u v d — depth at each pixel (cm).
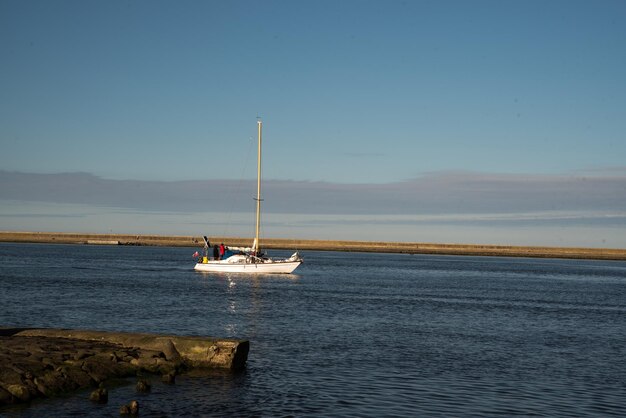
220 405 2156
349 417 2091
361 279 9288
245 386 2402
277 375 2602
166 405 2127
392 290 7425
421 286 8325
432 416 2145
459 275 11569
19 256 13575
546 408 2288
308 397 2302
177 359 2608
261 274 8769
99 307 4709
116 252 17712
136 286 6738
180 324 3969
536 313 5475
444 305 5862
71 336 2780
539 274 12975
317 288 7225
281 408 2155
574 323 4847
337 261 16362
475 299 6650
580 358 3288
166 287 6719
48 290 5934
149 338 2703
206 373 2562
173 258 14450
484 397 2409
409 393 2427
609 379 2780
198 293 6112
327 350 3219
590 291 8469
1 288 5984
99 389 2130
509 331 4262
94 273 8744
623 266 19275
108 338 2731
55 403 2072
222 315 4466
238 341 2652
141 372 2477
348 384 2519
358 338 3656
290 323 4169
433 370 2844
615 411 2272
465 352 3344
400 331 4028
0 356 2245
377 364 2919
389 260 18138
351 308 5219
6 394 2027
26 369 2162
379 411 2175
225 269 8819
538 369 2953
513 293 7675
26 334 2806
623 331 4472
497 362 3095
